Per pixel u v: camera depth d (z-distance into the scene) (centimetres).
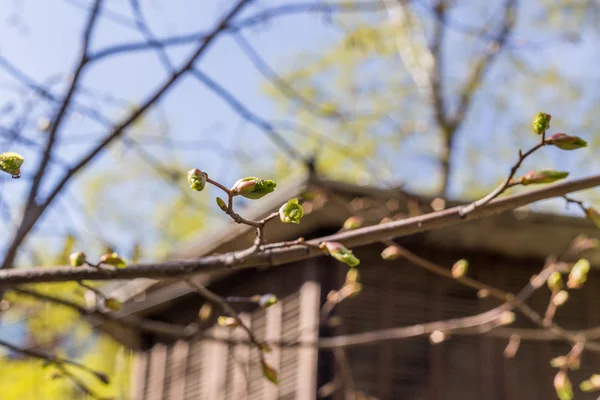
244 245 510
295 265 508
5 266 366
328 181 458
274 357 495
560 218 477
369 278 488
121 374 624
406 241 500
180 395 582
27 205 382
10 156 186
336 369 462
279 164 560
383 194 462
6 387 752
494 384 479
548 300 509
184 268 265
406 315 484
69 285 570
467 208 263
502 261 511
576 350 367
